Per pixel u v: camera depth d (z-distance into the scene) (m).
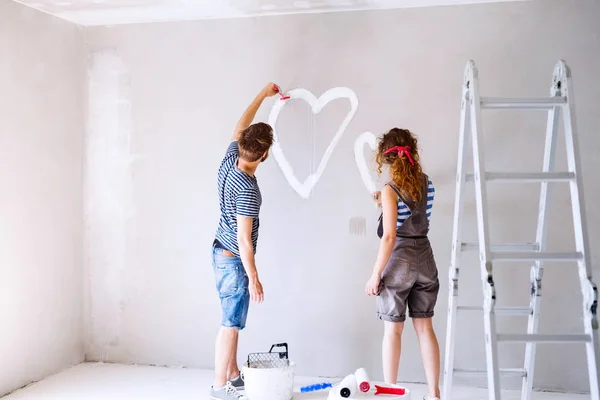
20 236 3.66
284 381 3.17
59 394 3.56
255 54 3.96
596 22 3.54
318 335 3.92
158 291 4.15
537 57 3.61
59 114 3.98
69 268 4.11
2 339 3.53
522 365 3.67
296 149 3.91
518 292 3.68
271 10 3.84
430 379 3.21
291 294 3.95
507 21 3.64
